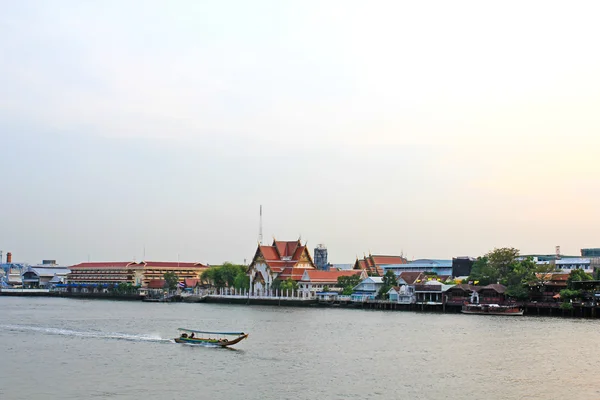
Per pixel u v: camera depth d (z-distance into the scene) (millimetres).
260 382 95125
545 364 108812
